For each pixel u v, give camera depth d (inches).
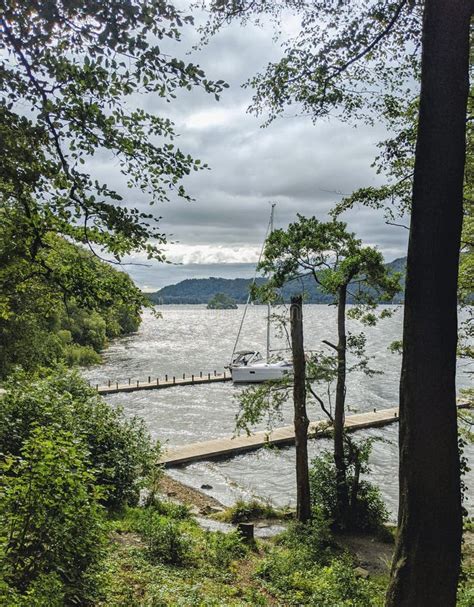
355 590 324.8
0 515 180.2
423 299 165.2
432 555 162.9
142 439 501.7
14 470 191.0
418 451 164.7
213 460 909.8
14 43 144.6
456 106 161.6
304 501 585.0
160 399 1483.8
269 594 319.6
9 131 142.7
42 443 192.9
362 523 589.9
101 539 208.1
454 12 160.6
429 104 163.5
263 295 592.1
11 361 606.9
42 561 182.1
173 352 2765.7
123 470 438.9
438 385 163.9
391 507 715.4
